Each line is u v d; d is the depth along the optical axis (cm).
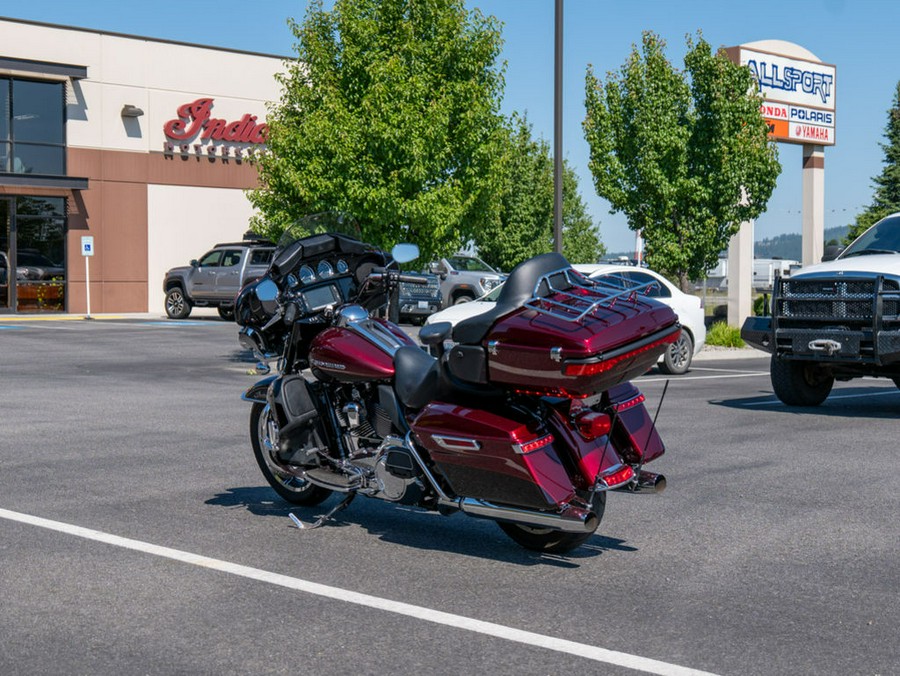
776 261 6575
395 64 2228
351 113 2281
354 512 712
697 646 459
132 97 3338
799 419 1149
